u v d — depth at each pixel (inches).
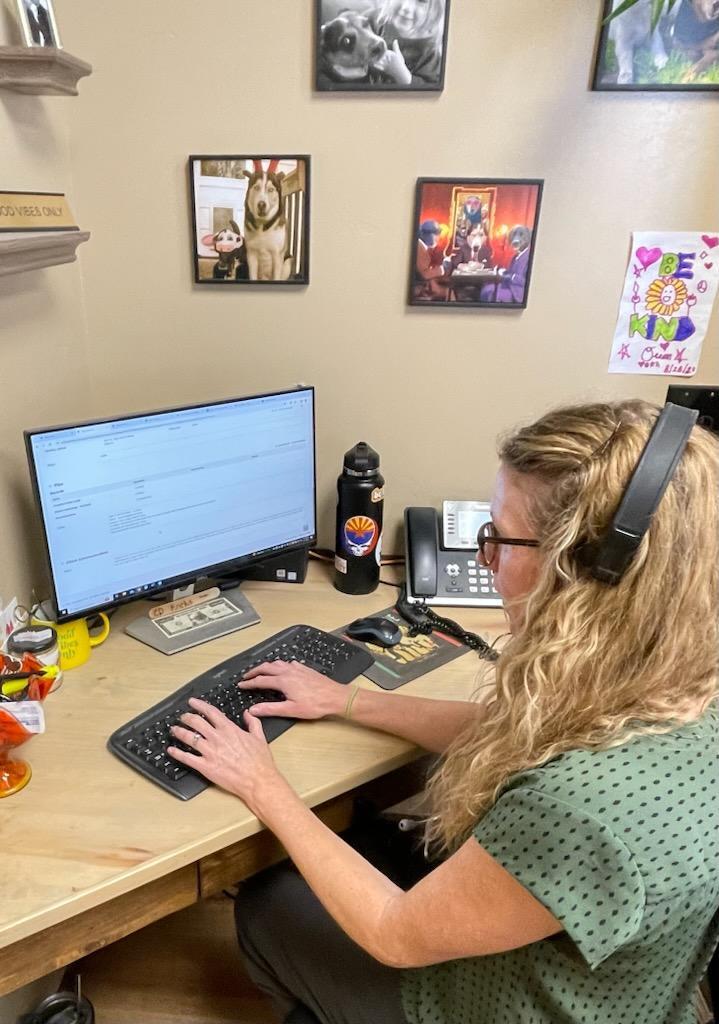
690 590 26.1
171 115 53.1
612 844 23.7
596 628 27.0
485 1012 31.0
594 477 26.3
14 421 47.4
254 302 58.1
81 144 53.8
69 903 30.5
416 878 44.2
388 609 56.1
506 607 32.3
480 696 44.3
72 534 44.5
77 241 47.9
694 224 55.0
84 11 50.4
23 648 42.9
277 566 59.0
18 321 47.3
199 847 33.8
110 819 34.9
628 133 52.7
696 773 25.4
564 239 55.7
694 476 26.1
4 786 36.3
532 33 50.5
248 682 44.1
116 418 44.6
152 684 45.6
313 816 35.3
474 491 64.0
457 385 60.4
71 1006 52.8
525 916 25.6
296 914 41.8
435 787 36.7
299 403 54.0
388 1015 36.8
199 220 55.4
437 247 55.9
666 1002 29.1
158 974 58.5
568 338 58.7
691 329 57.9
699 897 25.0
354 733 42.0
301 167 54.1
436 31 50.4
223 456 50.8
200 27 51.0
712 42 49.9
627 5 45.2
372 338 59.1
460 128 53.1
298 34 50.9
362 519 55.7
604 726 26.5
